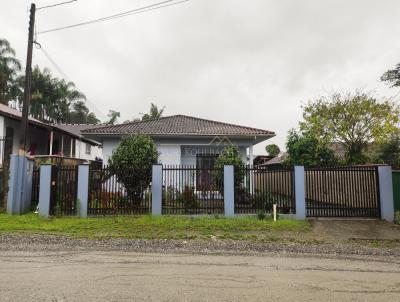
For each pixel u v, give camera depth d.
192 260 6.25
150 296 4.12
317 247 7.61
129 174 11.61
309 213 11.24
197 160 16.94
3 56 33.22
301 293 4.36
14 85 34.38
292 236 8.84
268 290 4.46
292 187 11.34
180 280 4.86
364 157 16.47
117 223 9.85
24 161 11.18
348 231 9.45
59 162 13.48
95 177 11.42
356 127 16.61
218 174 11.66
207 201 11.50
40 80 39.69
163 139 16.72
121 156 12.04
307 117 17.59
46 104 40.03
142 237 8.37
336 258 6.67
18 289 4.31
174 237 8.45
